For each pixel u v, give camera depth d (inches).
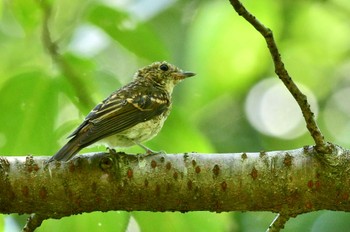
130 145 450.6
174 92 644.7
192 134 444.1
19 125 436.1
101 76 464.1
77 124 441.1
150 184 356.2
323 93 735.1
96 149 466.6
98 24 473.4
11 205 358.6
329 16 631.2
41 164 358.9
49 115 438.9
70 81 444.8
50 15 476.7
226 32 530.6
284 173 352.8
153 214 427.5
